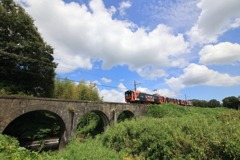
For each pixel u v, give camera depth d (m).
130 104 21.44
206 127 9.20
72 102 14.59
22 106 11.30
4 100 10.46
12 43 14.56
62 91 23.22
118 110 19.38
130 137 11.10
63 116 13.73
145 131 10.42
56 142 18.81
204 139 7.93
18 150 7.41
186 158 7.46
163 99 33.44
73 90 24.44
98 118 24.86
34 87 18.27
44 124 16.53
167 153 8.02
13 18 15.09
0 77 15.13
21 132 14.48
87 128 23.83
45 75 17.67
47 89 19.53
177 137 8.60
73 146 11.38
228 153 6.70
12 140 8.95
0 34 14.55
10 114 10.62
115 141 11.68
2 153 6.41
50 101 12.98
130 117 22.41
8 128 13.89
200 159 7.12
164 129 10.05
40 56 17.42
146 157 8.91
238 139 7.20
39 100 12.30
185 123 10.66
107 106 18.03
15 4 16.78
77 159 8.94
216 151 7.17
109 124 18.05
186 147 7.94
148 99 28.23
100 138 14.23
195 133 8.74
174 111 22.83
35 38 17.16
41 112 17.17
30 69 16.58
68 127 13.98
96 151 10.14
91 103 16.31
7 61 14.37
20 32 16.12
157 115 22.45
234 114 12.36
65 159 9.01
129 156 9.52
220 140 7.33
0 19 14.42
